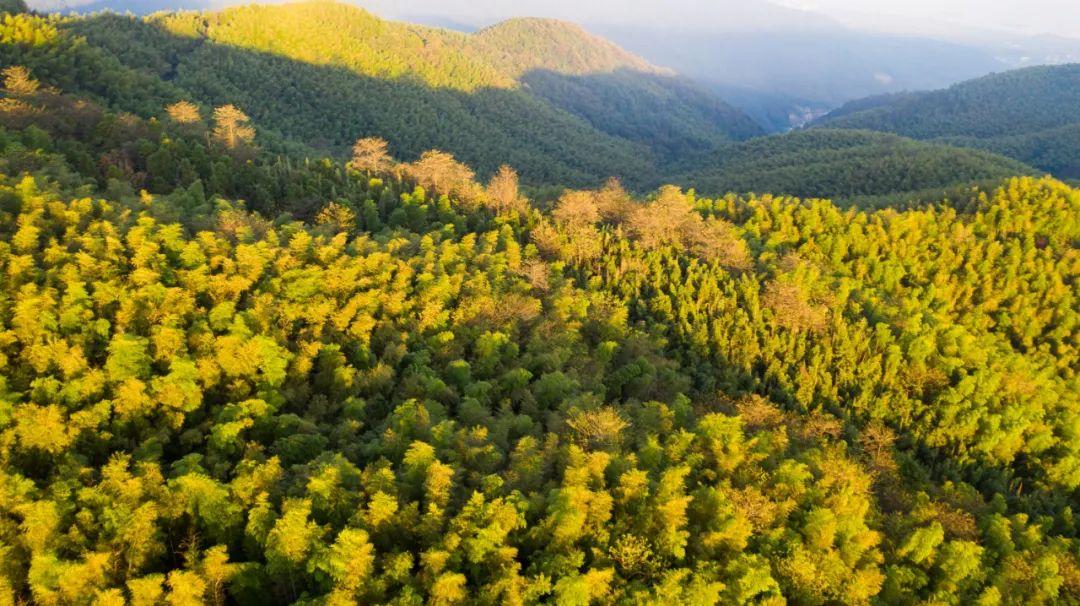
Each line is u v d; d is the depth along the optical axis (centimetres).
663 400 8462
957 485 8712
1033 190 16100
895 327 10806
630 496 5691
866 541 6191
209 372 6500
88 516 4831
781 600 5241
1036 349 12606
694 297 11200
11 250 7362
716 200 17050
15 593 4534
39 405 5716
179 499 5047
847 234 14250
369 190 13200
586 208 12975
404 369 7506
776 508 6156
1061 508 8762
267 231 9556
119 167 11888
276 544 4800
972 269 13688
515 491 5366
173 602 4506
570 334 8900
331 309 7956
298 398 6775
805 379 9788
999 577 6531
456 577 4738
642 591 4994
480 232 12450
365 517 5062
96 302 6912
